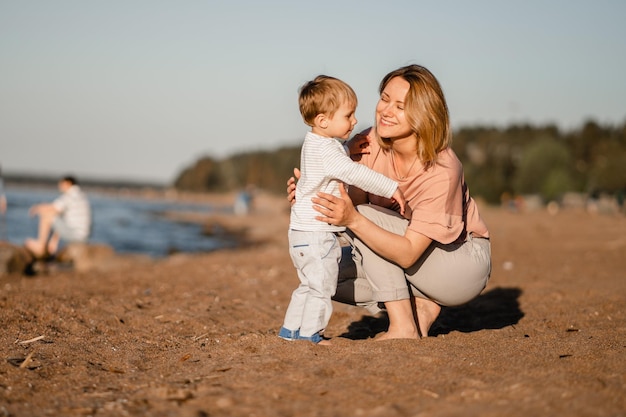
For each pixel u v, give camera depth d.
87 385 2.77
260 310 5.18
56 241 11.08
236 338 3.94
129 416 2.31
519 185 60.56
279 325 4.57
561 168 56.22
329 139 3.48
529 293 5.99
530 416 2.15
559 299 5.62
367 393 2.52
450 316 5.02
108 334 4.06
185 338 4.00
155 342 3.85
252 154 131.38
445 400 2.37
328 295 3.42
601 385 2.44
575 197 43.94
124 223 31.09
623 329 3.95
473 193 61.12
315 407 2.37
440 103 3.38
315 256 3.41
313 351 3.18
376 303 3.85
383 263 3.54
